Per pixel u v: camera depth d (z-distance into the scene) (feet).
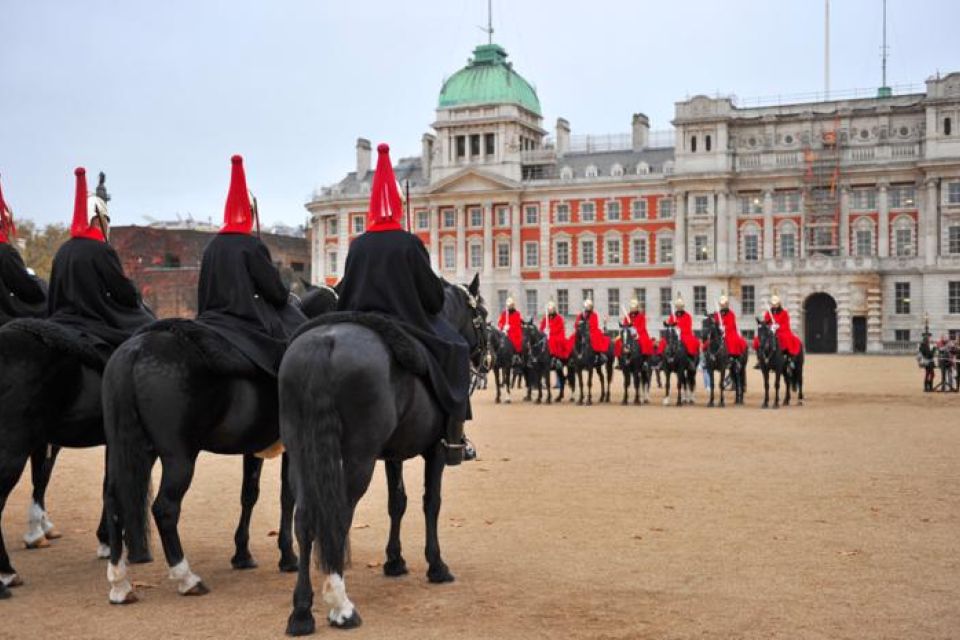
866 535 45.96
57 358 38.06
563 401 140.87
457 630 31.63
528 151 391.86
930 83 327.67
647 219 365.81
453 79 399.03
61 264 41.70
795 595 35.63
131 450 34.24
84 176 42.70
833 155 337.52
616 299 370.12
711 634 31.14
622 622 32.45
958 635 30.96
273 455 40.68
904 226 333.62
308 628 31.07
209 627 32.30
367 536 47.03
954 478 63.41
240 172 40.01
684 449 80.07
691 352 131.34
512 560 41.52
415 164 430.20
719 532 46.83
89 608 34.83
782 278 335.67
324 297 46.57
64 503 57.41
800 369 131.54
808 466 69.41
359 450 31.76
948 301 322.96
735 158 354.13
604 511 52.49
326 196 412.36
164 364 34.55
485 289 385.91
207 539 47.03
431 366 34.76
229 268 38.68
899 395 147.02
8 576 37.78
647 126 389.39
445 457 37.04
